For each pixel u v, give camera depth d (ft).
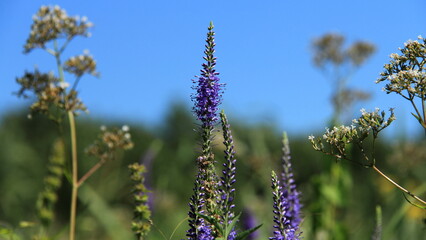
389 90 2.70
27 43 3.27
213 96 2.53
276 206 2.50
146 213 2.85
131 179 2.87
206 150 2.51
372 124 2.68
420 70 2.76
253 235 4.03
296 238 2.58
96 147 3.28
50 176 3.17
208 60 2.55
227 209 2.42
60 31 3.29
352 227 5.08
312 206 4.30
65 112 3.23
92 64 3.23
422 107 2.69
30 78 3.21
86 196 4.29
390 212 4.84
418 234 4.40
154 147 4.34
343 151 2.73
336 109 4.77
